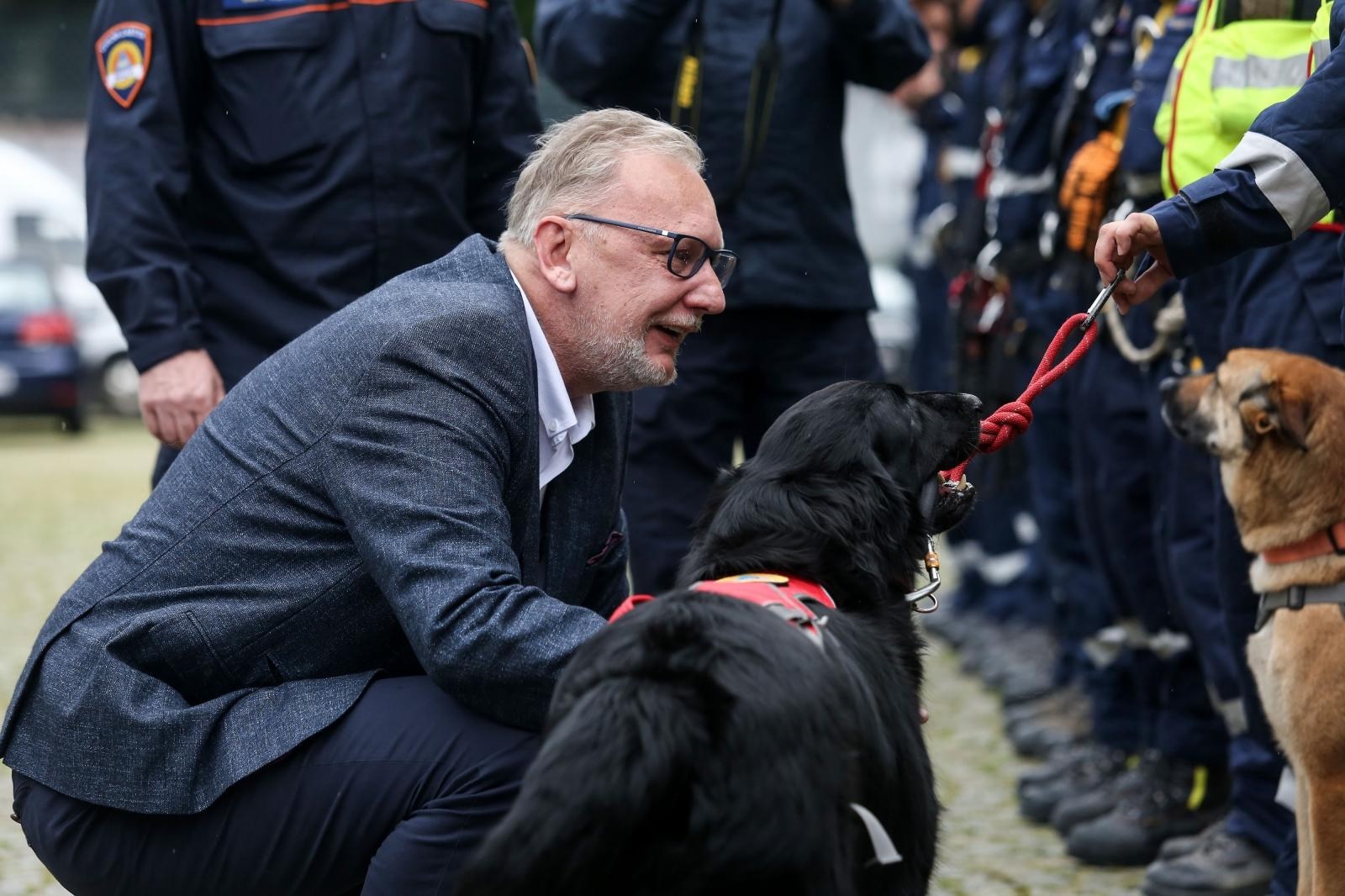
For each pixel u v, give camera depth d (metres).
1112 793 4.17
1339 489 3.04
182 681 2.46
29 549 8.59
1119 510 4.12
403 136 3.40
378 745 2.41
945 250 6.32
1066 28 4.90
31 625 6.68
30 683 2.48
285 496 2.45
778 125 4.14
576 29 4.21
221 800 2.41
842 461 2.38
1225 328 3.46
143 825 2.43
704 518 2.48
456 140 3.51
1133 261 2.78
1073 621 5.15
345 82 3.38
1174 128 3.32
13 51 20.84
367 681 2.48
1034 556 6.27
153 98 3.32
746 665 1.95
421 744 2.41
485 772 2.37
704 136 4.15
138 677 2.42
